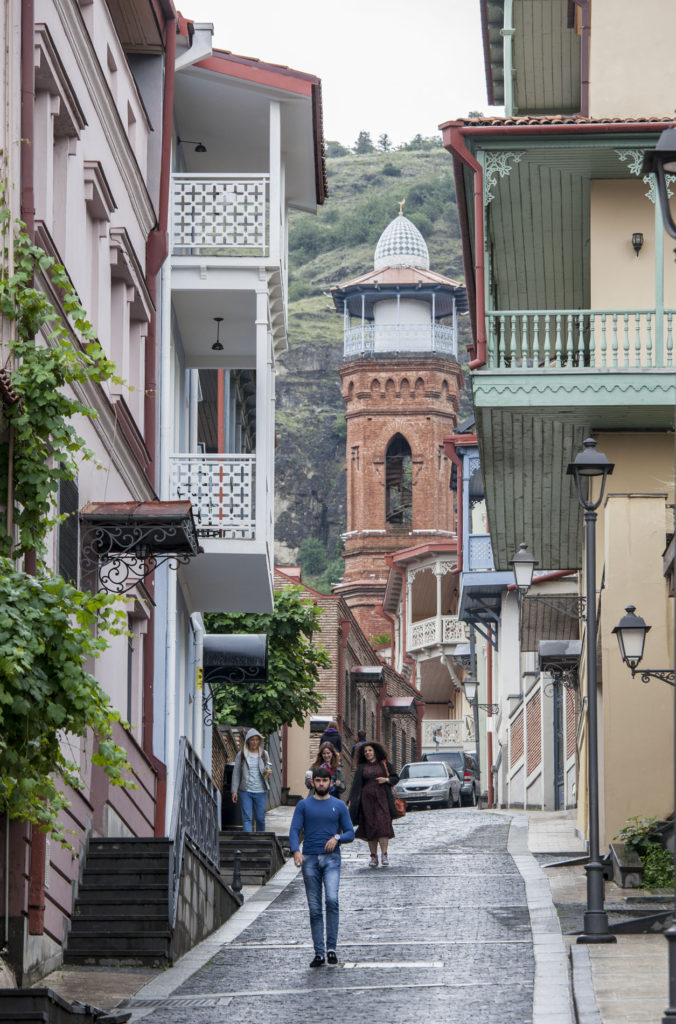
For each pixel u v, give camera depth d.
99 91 20.55
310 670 43.56
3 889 14.89
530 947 17.69
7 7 15.38
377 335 145.75
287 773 57.81
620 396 24.25
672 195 26.19
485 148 24.45
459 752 65.75
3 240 14.55
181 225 27.83
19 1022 11.58
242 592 30.69
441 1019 13.52
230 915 22.38
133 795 23.12
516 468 27.61
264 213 27.91
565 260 28.78
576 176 25.77
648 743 23.81
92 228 20.91
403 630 98.75
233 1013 14.36
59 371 14.31
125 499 22.84
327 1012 14.23
